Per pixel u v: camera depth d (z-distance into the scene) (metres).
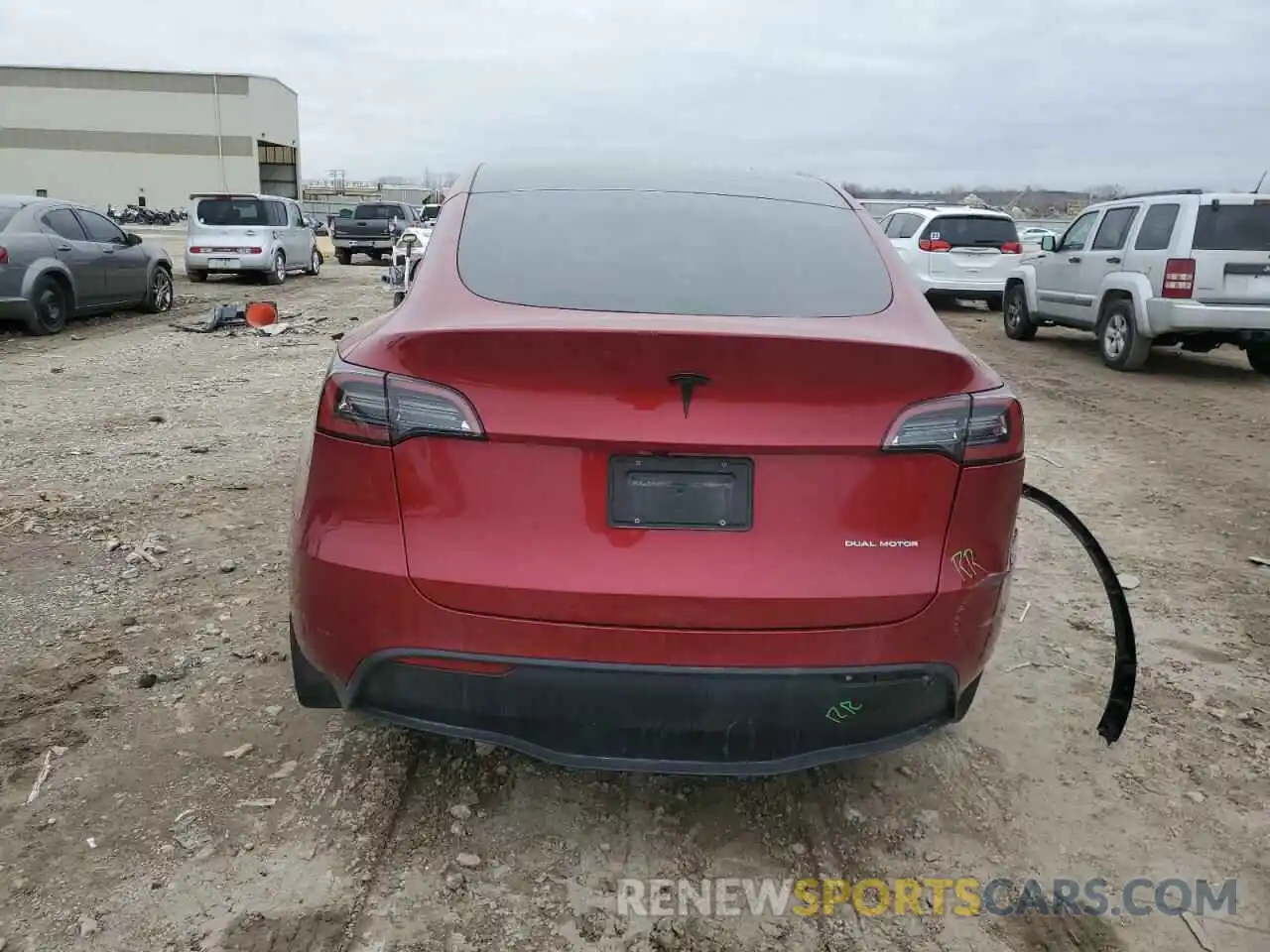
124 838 2.62
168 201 79.25
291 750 3.05
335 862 2.57
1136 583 4.62
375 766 2.99
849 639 2.33
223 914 2.37
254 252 19.52
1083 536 3.96
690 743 2.41
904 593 2.34
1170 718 3.43
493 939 2.34
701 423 2.26
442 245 2.89
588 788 2.94
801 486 2.31
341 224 28.83
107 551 4.59
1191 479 6.54
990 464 2.41
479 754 3.08
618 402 2.26
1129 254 10.77
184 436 6.88
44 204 12.37
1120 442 7.58
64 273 12.06
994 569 2.46
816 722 2.38
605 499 2.29
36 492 5.46
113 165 78.06
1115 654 3.79
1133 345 10.65
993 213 16.58
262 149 82.06
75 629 3.79
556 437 2.25
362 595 2.34
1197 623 4.21
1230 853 2.73
